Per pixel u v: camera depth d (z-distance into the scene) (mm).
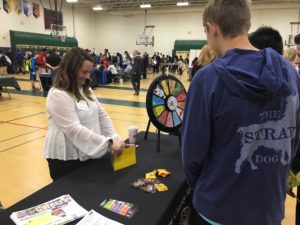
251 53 753
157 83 1723
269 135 737
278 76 713
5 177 2721
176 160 1606
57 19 15562
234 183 766
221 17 770
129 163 1507
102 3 15719
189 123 792
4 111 5453
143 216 1055
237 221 786
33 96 7141
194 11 16156
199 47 16078
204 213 830
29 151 3414
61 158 1524
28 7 13930
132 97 7465
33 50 14031
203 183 830
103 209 1094
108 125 1734
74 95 1492
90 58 1508
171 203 1165
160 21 17344
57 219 1020
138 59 7719
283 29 14438
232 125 725
